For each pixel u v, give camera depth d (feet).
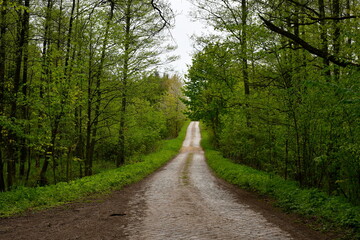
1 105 39.83
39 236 19.06
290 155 38.06
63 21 51.70
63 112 41.78
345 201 26.23
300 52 34.04
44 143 41.37
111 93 57.36
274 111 38.09
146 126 80.64
